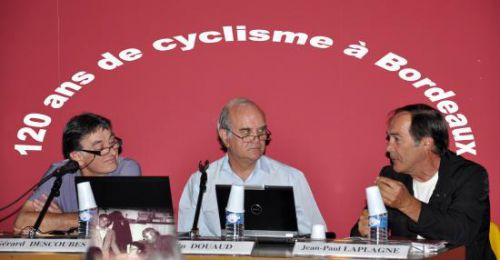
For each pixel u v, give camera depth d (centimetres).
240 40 535
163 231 253
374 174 516
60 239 326
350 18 524
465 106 504
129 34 545
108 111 542
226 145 442
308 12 530
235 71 534
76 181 346
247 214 357
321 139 523
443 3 511
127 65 543
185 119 537
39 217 355
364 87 519
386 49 518
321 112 524
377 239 320
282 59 530
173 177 536
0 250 328
